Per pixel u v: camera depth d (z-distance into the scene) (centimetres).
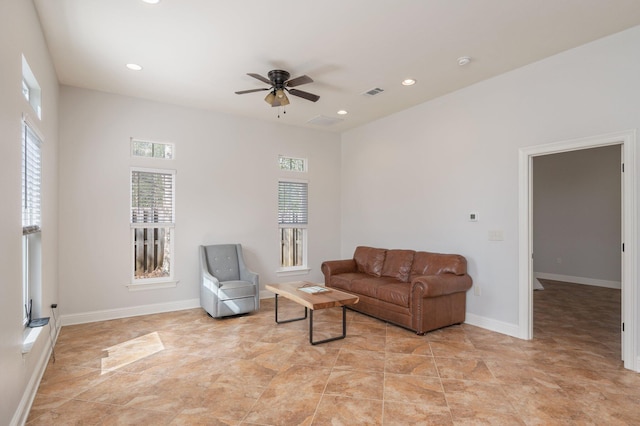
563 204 751
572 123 348
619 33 316
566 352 346
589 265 713
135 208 484
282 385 279
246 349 356
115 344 369
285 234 624
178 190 513
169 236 511
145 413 239
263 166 590
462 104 452
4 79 197
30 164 284
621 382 283
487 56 362
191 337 392
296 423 227
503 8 276
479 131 432
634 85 308
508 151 402
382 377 293
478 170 433
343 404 250
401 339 385
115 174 467
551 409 244
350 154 659
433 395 263
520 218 389
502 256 407
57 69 389
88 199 450
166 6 272
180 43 331
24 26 241
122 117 473
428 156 500
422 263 471
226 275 521
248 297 477
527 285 385
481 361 324
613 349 354
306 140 641
